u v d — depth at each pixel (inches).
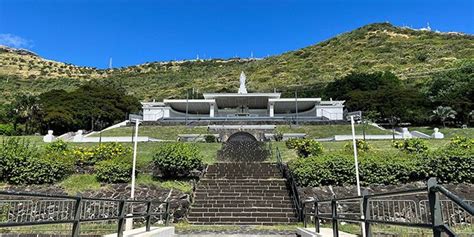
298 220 525.7
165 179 654.5
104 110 1999.3
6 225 150.5
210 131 1359.5
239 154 918.4
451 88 1843.0
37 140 1220.5
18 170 613.6
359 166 606.9
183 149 681.6
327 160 618.2
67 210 535.5
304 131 1318.9
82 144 1056.8
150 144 1022.4
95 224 488.1
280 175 698.8
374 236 398.6
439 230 126.3
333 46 4106.8
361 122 1418.6
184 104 1765.5
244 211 551.5
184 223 527.5
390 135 1171.3
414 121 1738.4
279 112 1895.9
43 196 182.1
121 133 1299.2
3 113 1836.9
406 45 3646.7
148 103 1759.4
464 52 3112.7
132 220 479.2
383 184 597.3
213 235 420.8
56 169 632.4
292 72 3376.0
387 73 2454.5
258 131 1378.0
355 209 549.6
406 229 424.5
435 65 2898.6
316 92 2468.0
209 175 699.4
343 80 2374.5
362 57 3513.8
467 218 453.4
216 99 1774.1
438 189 126.7
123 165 638.5
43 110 1707.7
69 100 1959.9
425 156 619.5
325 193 585.3
